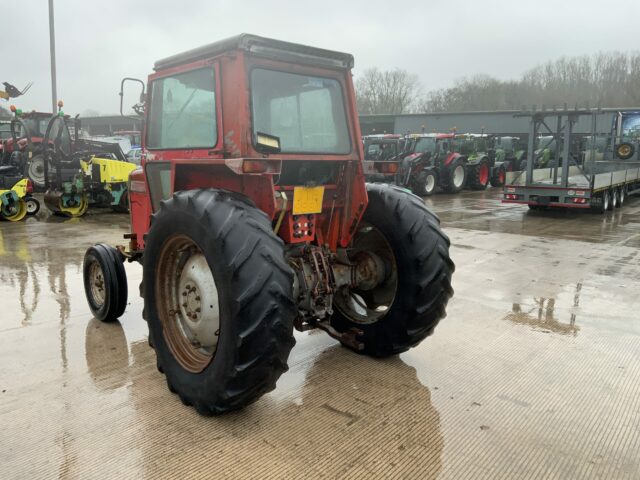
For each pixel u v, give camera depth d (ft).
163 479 7.67
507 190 38.11
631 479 7.82
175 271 10.44
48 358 11.88
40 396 10.09
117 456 8.20
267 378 8.72
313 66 10.53
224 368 8.63
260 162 8.65
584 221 34.60
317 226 11.48
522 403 10.06
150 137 12.03
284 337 8.60
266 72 9.96
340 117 11.13
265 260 8.48
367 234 12.25
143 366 11.52
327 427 9.12
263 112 9.96
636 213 38.93
